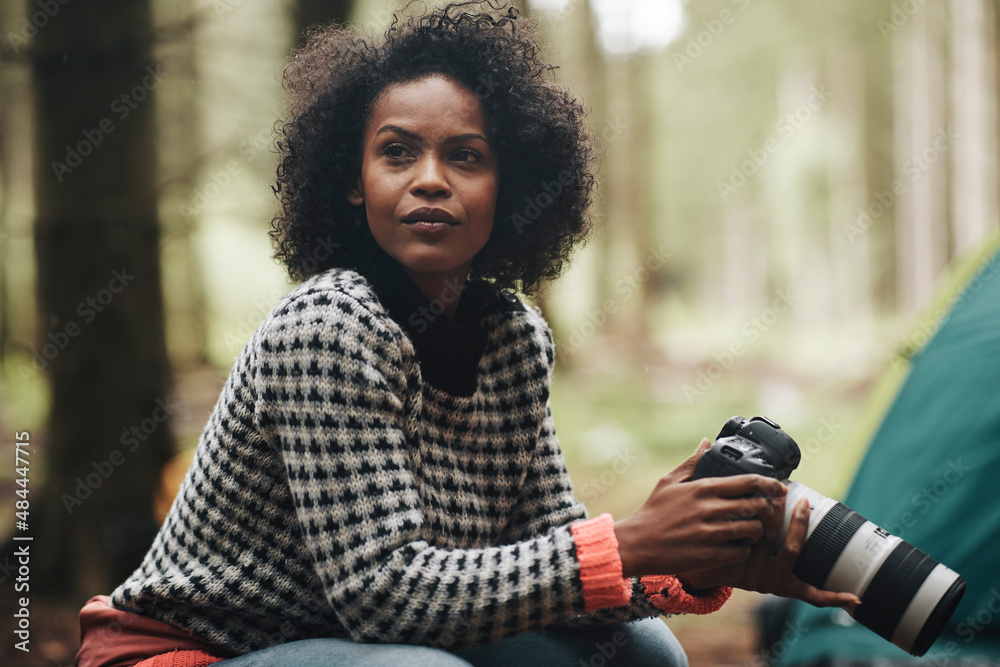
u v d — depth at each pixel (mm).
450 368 1407
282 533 1297
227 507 1296
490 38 1440
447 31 1425
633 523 1203
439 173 1352
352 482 1196
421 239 1349
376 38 1485
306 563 1302
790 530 1246
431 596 1159
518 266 1580
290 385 1226
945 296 2896
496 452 1505
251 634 1333
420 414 1370
